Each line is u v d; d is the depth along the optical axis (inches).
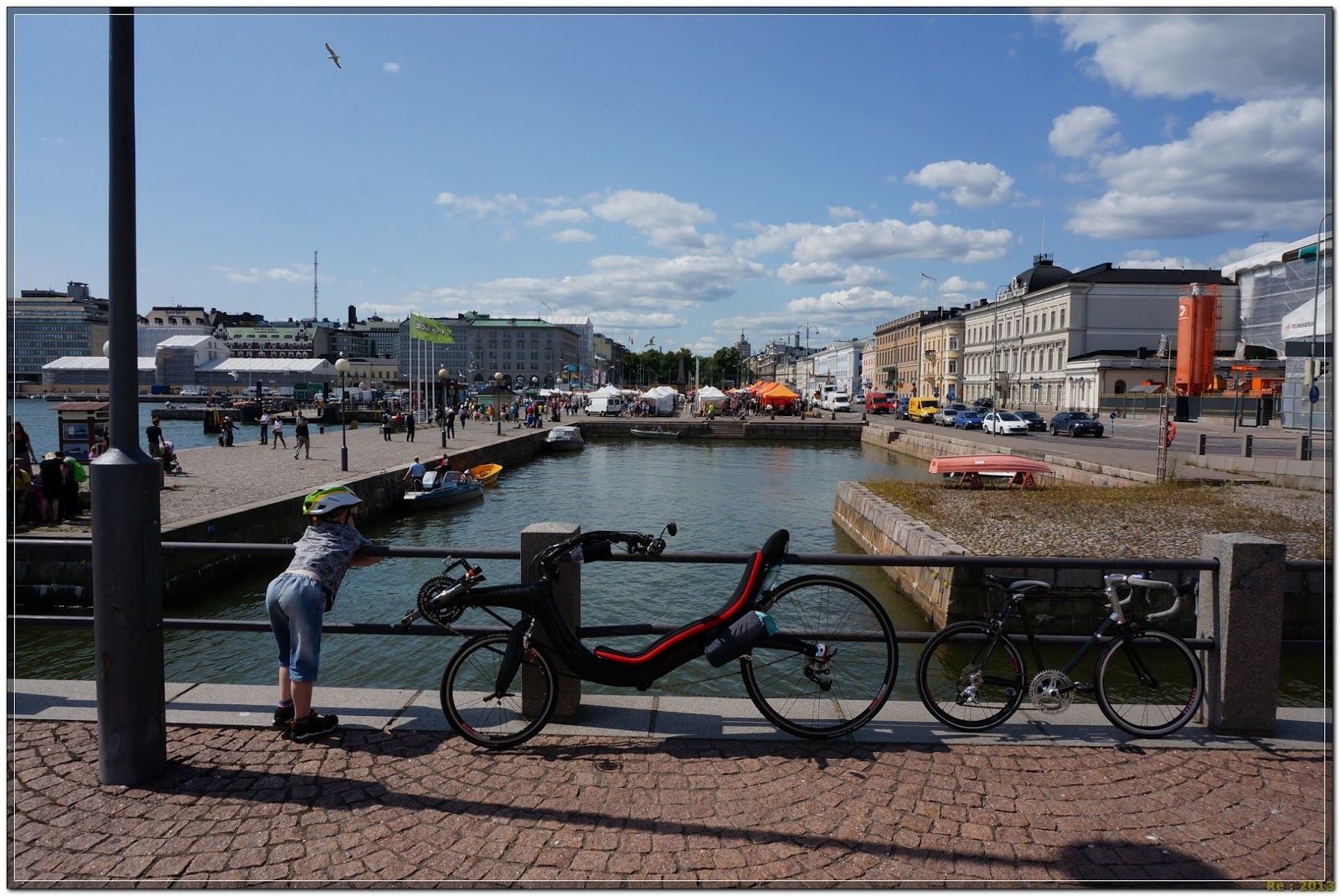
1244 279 2425.0
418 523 956.6
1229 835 138.4
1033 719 187.0
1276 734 179.9
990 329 3727.9
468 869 126.2
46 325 6259.8
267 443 1648.6
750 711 190.1
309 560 171.3
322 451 1448.1
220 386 5039.4
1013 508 689.0
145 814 141.9
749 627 170.4
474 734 170.7
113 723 150.4
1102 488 846.5
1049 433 1866.4
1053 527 589.6
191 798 147.5
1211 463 928.9
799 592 183.8
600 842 133.6
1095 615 471.5
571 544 169.3
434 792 150.1
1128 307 2935.5
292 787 151.6
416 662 434.0
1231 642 179.2
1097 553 493.7
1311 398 1210.6
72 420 861.8
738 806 145.6
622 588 575.2
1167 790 153.9
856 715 179.9
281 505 716.7
